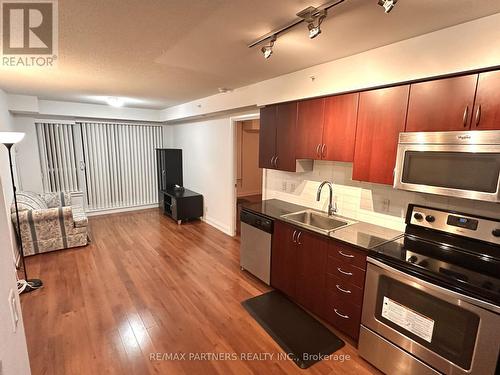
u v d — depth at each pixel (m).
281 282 2.75
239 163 7.56
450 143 1.64
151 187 6.62
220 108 4.02
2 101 3.75
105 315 2.49
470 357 1.42
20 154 4.83
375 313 1.86
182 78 3.08
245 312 2.57
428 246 1.90
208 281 3.13
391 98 1.96
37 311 2.54
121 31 1.81
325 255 2.24
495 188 1.48
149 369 1.90
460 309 1.44
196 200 5.40
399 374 1.76
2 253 0.86
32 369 1.88
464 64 1.60
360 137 2.19
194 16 1.59
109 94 4.18
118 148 6.04
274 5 1.45
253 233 3.06
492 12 1.46
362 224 2.50
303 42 1.96
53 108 4.86
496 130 1.48
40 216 3.76
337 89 2.33
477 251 1.77
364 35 1.81
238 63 2.49
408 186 1.87
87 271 3.34
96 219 5.60
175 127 6.53
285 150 2.94
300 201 3.26
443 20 1.57
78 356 2.01
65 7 1.48
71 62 2.50
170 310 2.58
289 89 2.81
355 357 2.05
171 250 4.01
